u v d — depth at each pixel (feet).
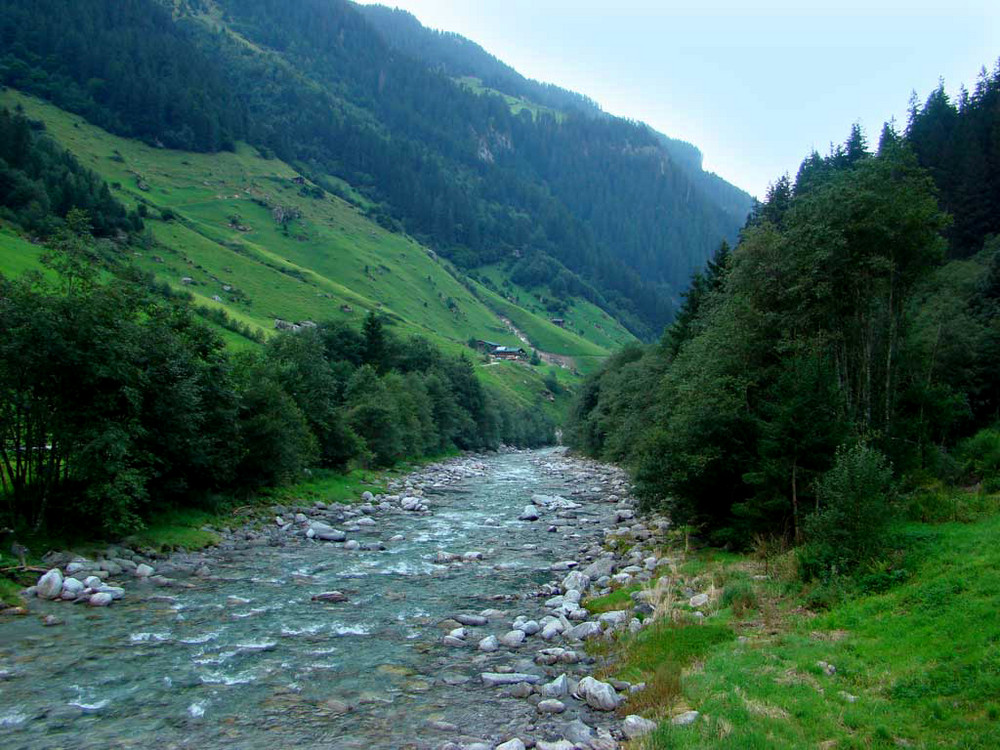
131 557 81.92
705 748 34.71
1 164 363.56
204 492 107.65
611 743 38.27
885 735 34.73
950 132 312.71
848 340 113.70
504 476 228.84
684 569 78.74
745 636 53.16
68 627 58.03
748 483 86.38
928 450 104.01
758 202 237.25
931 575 55.16
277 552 95.09
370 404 204.74
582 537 112.68
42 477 78.59
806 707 38.65
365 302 624.18
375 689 47.39
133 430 83.82
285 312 488.85
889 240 103.86
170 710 42.98
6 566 68.85
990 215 248.73
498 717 42.73
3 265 262.47
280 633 59.82
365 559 92.94
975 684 37.14
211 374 108.47
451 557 93.97
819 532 64.69
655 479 97.86
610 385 284.82
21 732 39.22
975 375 149.69
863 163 108.06
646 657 50.75
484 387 410.72
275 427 122.93
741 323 111.65
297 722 41.68
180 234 558.97
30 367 75.36
